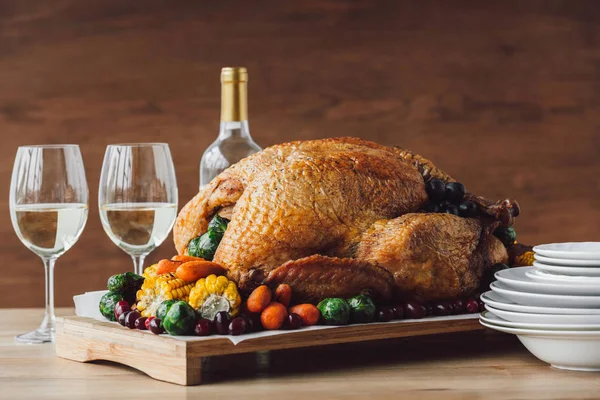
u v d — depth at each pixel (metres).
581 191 5.15
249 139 2.72
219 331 1.82
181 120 4.96
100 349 1.98
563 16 5.09
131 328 1.92
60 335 2.10
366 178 2.10
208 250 2.14
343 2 4.99
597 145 5.14
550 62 5.10
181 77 4.96
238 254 1.99
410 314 2.00
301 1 4.96
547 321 1.81
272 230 1.99
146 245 2.36
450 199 2.27
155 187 2.33
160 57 4.96
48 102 4.96
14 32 4.93
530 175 5.12
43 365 2.02
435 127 5.05
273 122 4.98
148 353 1.85
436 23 5.03
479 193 5.11
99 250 4.99
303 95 4.98
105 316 2.04
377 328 1.93
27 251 4.99
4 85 4.94
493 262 2.21
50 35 4.94
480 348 2.12
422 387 1.75
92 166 4.98
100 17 4.95
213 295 1.86
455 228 2.12
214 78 4.96
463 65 5.05
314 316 1.90
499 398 1.66
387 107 5.02
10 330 2.50
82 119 4.96
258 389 1.75
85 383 1.83
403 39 5.02
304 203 2.01
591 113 5.13
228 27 4.96
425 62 5.03
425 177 2.35
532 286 1.85
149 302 1.93
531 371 1.87
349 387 1.75
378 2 5.00
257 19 4.96
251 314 1.88
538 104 5.10
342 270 1.97
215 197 2.25
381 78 5.02
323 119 5.00
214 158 2.69
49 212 2.26
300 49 4.98
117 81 4.96
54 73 4.95
